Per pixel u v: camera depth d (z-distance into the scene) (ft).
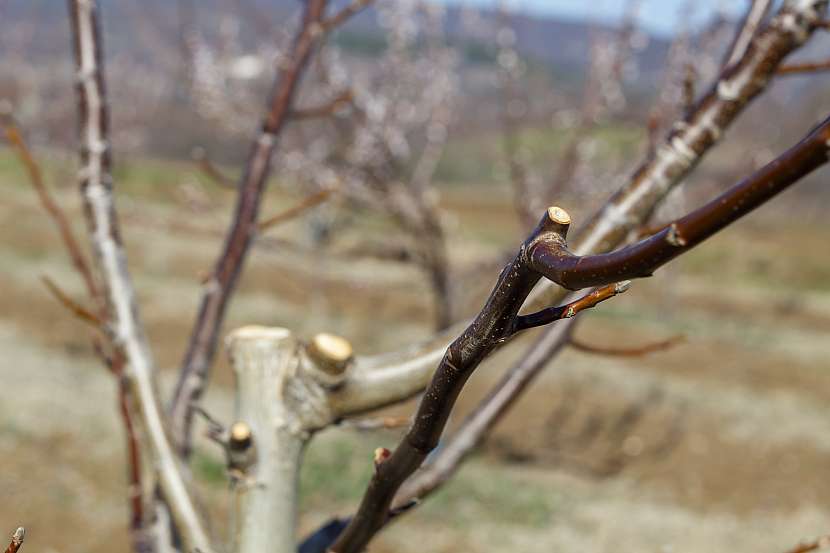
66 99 51.55
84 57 4.69
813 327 49.75
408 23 24.86
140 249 48.75
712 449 29.17
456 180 105.60
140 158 75.36
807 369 38.78
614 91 19.04
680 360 38.29
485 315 2.32
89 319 4.50
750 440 29.96
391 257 19.93
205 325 5.11
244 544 3.82
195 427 26.58
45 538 20.79
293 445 3.88
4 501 21.81
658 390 34.04
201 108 23.29
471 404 30.96
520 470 26.84
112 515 22.20
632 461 28.14
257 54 24.47
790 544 23.66
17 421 25.81
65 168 47.67
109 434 26.13
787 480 27.35
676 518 24.57
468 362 2.45
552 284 3.53
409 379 3.76
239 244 5.19
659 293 54.49
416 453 2.85
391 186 19.70
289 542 3.88
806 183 78.95
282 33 20.30
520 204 16.15
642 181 3.91
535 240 2.14
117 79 60.44
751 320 50.01
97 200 4.64
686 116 3.89
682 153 3.84
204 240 50.98
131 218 9.94
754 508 25.63
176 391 5.04
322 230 23.48
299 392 3.85
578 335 41.32
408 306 42.32
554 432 29.94
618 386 34.12
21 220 51.24
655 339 41.73
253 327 4.03
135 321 4.56
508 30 17.33
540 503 24.48
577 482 26.35
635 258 1.88
